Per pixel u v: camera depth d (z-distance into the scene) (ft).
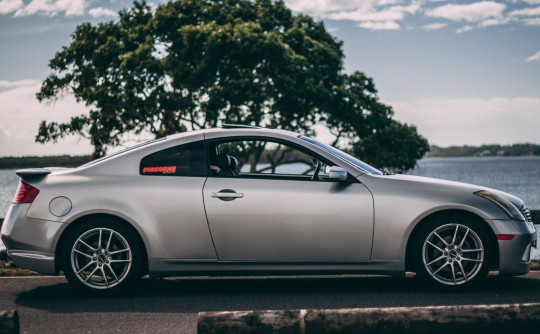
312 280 25.80
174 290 23.85
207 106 101.55
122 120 111.04
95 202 22.43
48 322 19.08
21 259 22.66
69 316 19.80
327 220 22.26
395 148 120.37
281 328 13.98
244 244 22.34
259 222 22.29
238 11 114.52
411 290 23.17
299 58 104.73
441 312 14.35
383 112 119.96
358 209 22.27
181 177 22.74
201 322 13.93
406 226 22.20
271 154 89.40
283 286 24.43
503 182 362.12
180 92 107.86
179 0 113.39
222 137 23.20
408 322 14.24
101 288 22.54
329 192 22.44
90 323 18.93
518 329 14.39
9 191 359.87
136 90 107.55
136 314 19.98
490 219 22.26
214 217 22.36
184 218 22.39
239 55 100.99
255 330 13.94
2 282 25.70
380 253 22.31
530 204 188.44
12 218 22.85
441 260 22.70
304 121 112.57
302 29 114.93
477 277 22.40
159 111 109.40
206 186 22.56
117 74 110.22
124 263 22.75
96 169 23.12
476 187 22.99
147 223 22.34
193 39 104.73
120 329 18.21
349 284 24.71
